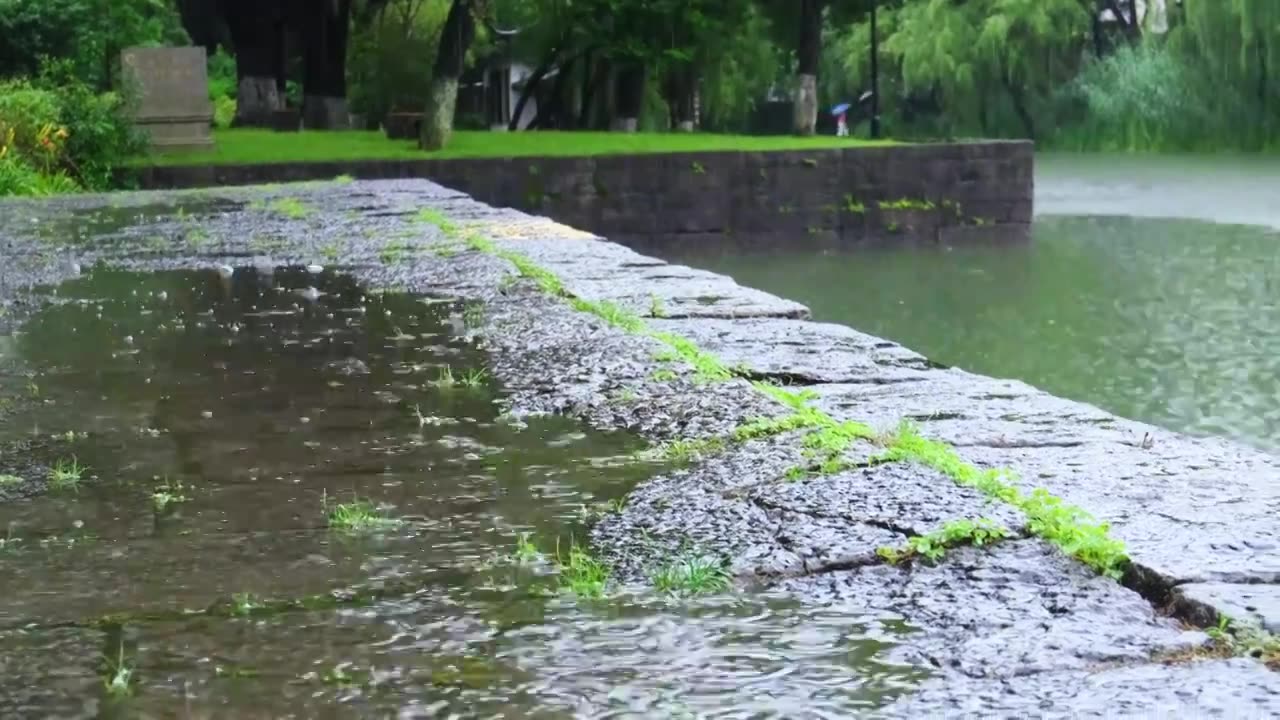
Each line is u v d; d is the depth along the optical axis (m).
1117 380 15.75
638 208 31.03
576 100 52.34
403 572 3.18
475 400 5.11
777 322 6.59
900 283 25.22
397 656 2.66
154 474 4.11
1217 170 43.66
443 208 14.94
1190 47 48.09
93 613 2.92
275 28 38.03
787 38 43.12
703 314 6.84
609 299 7.36
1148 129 50.38
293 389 5.37
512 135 34.25
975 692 2.44
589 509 3.68
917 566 3.11
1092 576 2.99
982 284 24.58
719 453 4.18
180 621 2.86
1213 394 14.84
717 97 47.56
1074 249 28.86
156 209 16.36
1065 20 51.16
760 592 3.01
